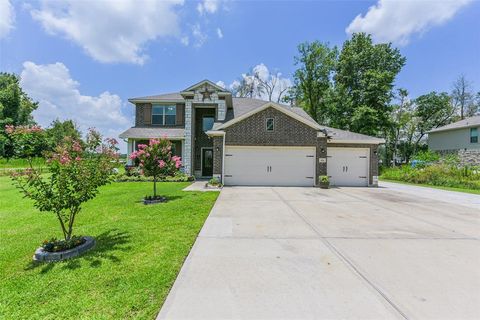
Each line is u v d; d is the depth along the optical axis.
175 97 20.06
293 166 14.53
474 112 37.38
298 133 14.38
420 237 5.14
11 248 4.52
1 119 33.47
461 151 23.69
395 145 36.94
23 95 38.94
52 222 6.34
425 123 37.19
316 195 10.91
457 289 3.10
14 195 10.59
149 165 9.03
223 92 17.06
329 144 15.03
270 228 5.69
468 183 14.84
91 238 4.82
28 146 4.46
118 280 3.27
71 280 3.29
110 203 8.54
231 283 3.20
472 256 4.15
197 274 3.44
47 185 4.36
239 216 6.82
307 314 2.57
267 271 3.54
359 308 2.68
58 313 2.61
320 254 4.18
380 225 6.03
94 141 5.00
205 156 19.14
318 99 31.33
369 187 14.48
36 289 3.09
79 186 4.52
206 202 8.68
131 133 18.19
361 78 27.53
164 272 3.49
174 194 10.48
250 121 14.41
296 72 31.39
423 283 3.23
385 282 3.25
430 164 19.50
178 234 5.18
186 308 2.66
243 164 14.51
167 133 18.38
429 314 2.59
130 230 5.46
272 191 12.05
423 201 9.67
